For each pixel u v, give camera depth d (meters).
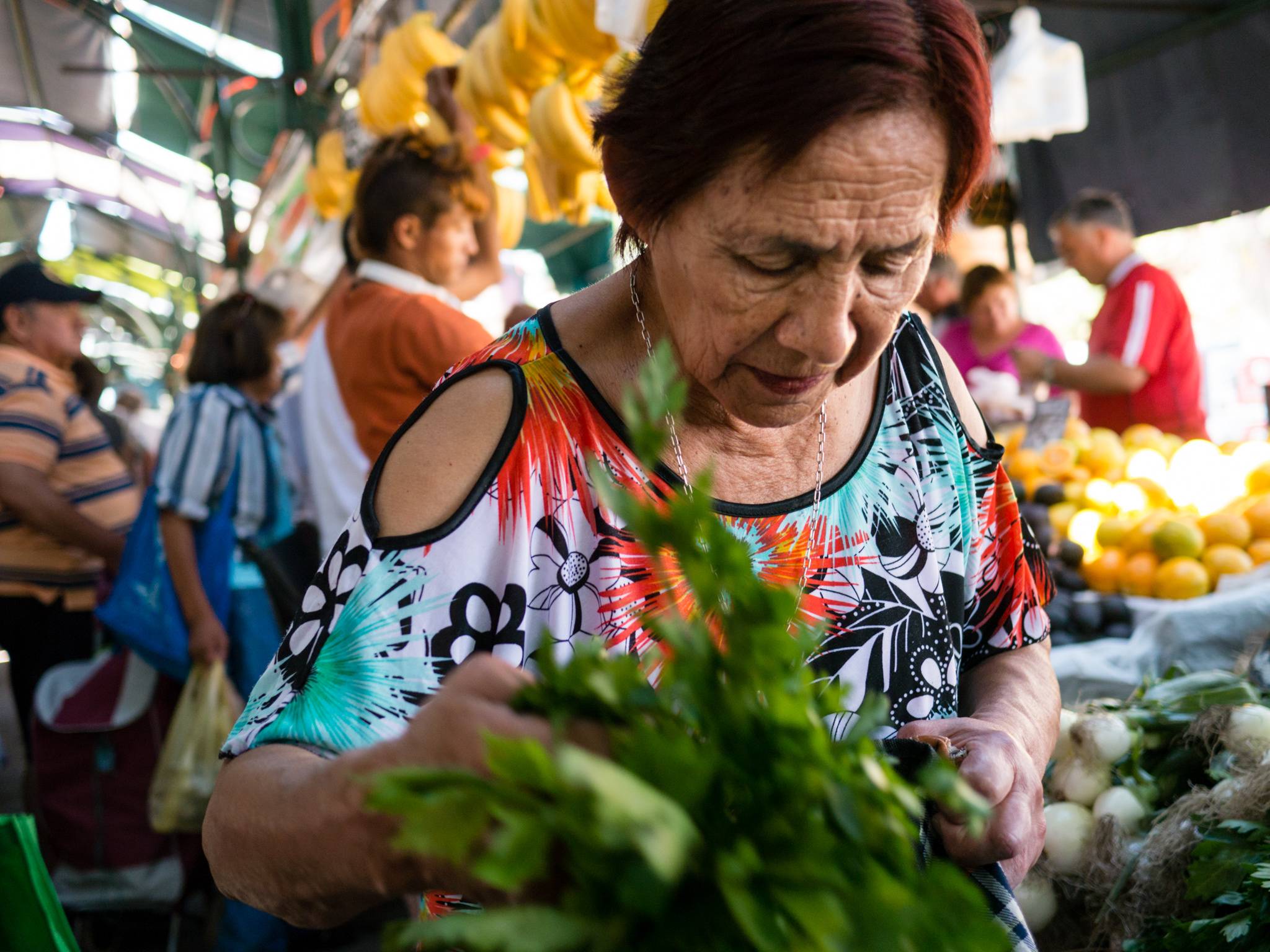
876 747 0.72
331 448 2.28
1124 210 3.63
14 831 1.10
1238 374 5.10
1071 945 1.37
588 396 0.84
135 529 2.55
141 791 2.53
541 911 0.40
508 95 2.94
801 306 0.69
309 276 5.18
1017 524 1.01
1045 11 4.35
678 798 0.43
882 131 0.65
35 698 2.55
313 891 0.63
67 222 13.38
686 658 0.47
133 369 18.78
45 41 8.39
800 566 0.88
